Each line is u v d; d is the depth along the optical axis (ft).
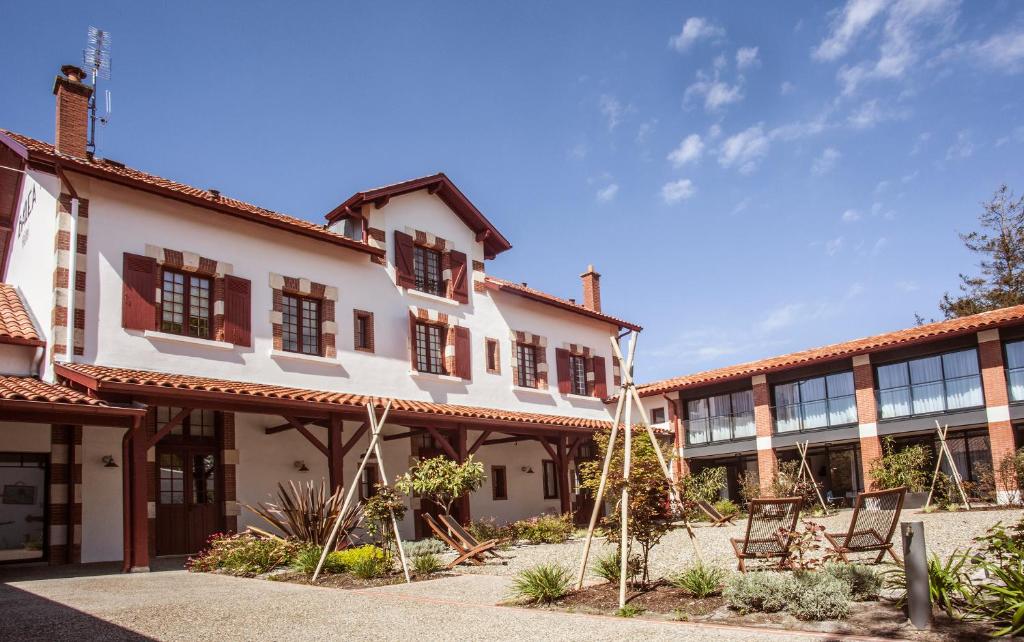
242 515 53.47
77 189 47.57
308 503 45.01
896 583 24.91
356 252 63.57
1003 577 20.95
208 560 41.65
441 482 49.42
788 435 85.51
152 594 31.37
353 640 22.02
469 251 74.84
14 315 48.88
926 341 75.77
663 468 29.63
